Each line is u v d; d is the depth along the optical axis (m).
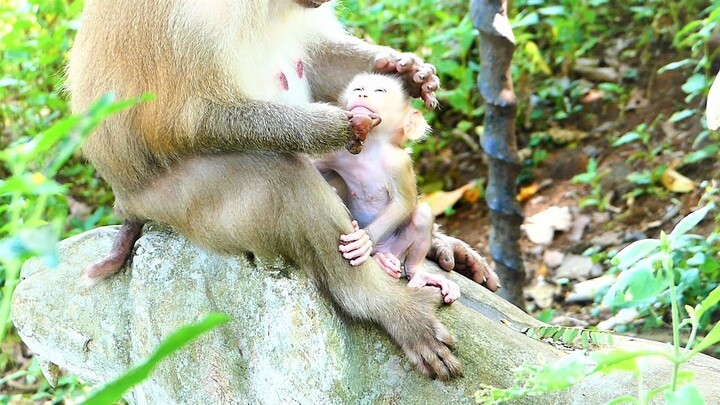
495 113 2.08
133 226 1.67
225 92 1.54
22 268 1.78
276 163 1.53
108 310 1.67
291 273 1.53
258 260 1.55
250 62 1.57
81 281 1.69
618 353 1.21
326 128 1.54
